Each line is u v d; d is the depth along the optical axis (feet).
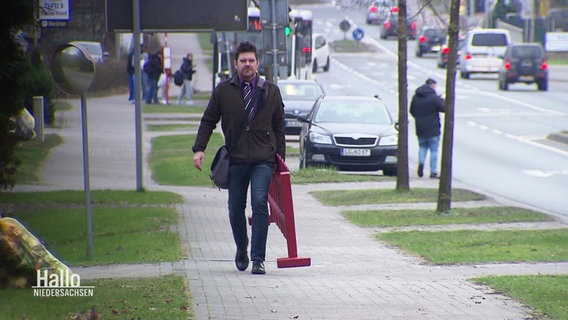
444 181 204.03
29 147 323.37
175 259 144.97
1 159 180.45
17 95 173.58
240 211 131.64
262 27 273.13
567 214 216.95
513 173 293.64
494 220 195.42
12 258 114.21
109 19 242.58
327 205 224.12
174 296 111.45
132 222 181.47
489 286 122.11
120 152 336.70
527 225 189.78
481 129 416.87
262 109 128.36
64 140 360.28
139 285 118.93
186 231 176.14
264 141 128.98
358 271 136.56
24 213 193.98
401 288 121.29
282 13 272.72
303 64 574.97
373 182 271.28
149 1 261.65
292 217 129.49
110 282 121.39
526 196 247.50
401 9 235.61
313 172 278.67
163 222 184.75
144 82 547.49
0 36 166.81
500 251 154.71
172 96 605.31
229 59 532.32
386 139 284.41
